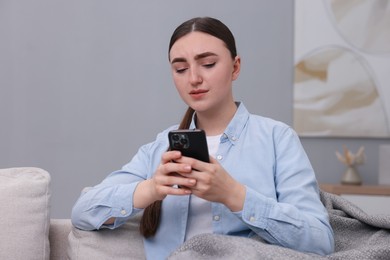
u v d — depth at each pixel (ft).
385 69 9.42
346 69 9.50
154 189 3.71
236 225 3.82
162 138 4.41
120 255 4.03
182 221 3.97
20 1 10.12
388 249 3.40
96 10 10.02
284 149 3.95
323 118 9.54
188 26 3.78
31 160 10.12
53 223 4.55
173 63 3.81
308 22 9.55
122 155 9.99
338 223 4.01
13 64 10.13
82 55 10.04
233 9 9.75
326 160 9.60
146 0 9.94
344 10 9.48
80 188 10.05
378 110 9.43
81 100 10.05
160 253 4.01
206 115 4.06
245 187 3.49
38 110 10.11
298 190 3.74
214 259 3.27
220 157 4.00
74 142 10.05
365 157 9.32
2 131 10.16
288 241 3.51
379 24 9.42
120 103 9.99
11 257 3.86
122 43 9.98
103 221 3.92
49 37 10.09
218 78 3.75
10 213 3.92
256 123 4.14
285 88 9.65
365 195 8.50
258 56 9.70
